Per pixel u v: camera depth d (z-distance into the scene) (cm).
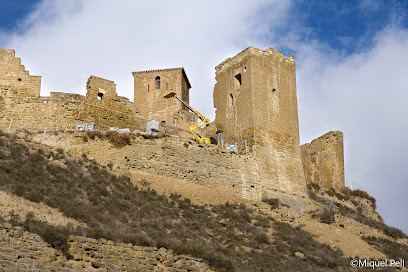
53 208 2631
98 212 2827
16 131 3841
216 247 2920
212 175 4106
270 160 4581
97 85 4472
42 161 3272
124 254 2297
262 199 4259
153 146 3931
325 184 5534
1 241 2017
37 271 1975
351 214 4638
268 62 4981
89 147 3750
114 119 4494
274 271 2844
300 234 3594
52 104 4225
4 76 4247
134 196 3384
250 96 4759
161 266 2362
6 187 2648
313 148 5769
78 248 2194
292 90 5047
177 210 3447
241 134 4738
